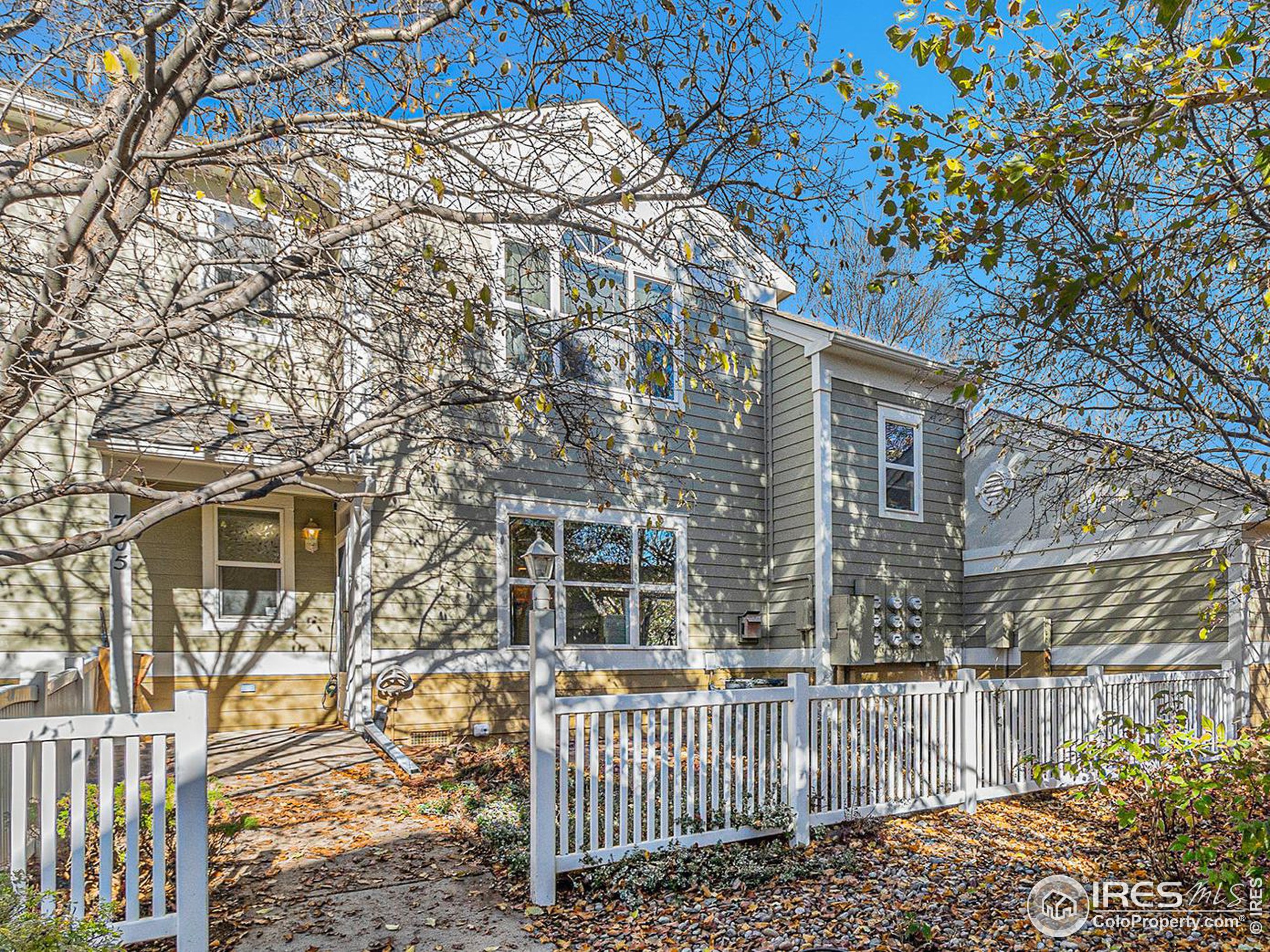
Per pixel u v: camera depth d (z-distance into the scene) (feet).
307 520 32.32
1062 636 35.83
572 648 32.63
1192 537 31.35
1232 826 15.56
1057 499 27.27
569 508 33.06
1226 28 12.48
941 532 39.75
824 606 34.94
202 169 16.83
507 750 28.60
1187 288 13.84
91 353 12.54
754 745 19.04
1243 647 29.43
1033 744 24.00
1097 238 15.97
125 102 12.53
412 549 29.58
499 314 17.30
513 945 13.87
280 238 15.87
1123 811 17.03
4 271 12.14
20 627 25.40
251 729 30.12
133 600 28.68
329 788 22.80
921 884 16.78
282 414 26.27
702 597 36.29
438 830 19.54
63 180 12.86
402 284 16.74
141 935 12.52
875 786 20.99
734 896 16.07
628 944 13.99
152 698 28.55
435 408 17.40
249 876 16.65
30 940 9.61
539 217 14.58
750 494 38.11
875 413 37.96
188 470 26.61
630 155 18.31
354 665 28.48
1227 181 14.11
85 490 13.30
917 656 37.22
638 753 17.46
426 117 13.99
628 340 19.24
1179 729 18.20
